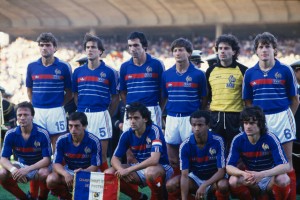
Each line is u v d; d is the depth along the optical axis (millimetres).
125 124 6145
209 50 26078
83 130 5277
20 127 5469
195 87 5719
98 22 27484
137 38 5879
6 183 5340
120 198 5996
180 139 5793
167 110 5855
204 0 24031
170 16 26312
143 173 5285
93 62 6043
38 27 28016
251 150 4938
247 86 5445
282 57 22688
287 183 4777
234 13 25000
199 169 5160
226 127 5605
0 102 7668
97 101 6020
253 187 4934
